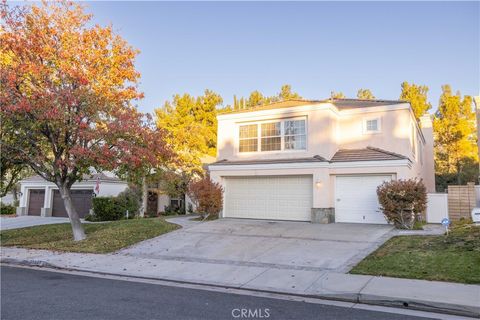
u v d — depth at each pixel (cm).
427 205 1602
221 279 851
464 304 616
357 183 1650
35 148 1362
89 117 1345
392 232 1335
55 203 2861
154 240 1370
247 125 1942
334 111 1803
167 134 1577
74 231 1443
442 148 3372
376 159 1592
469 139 3388
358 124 1842
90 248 1274
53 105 1247
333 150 1753
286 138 1834
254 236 1359
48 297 701
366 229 1420
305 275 859
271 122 1881
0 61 1445
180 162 2023
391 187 1430
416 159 1966
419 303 642
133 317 580
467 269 808
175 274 907
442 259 893
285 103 2023
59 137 1337
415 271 830
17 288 777
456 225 1436
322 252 1086
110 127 1284
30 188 3028
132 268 985
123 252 1209
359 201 1641
